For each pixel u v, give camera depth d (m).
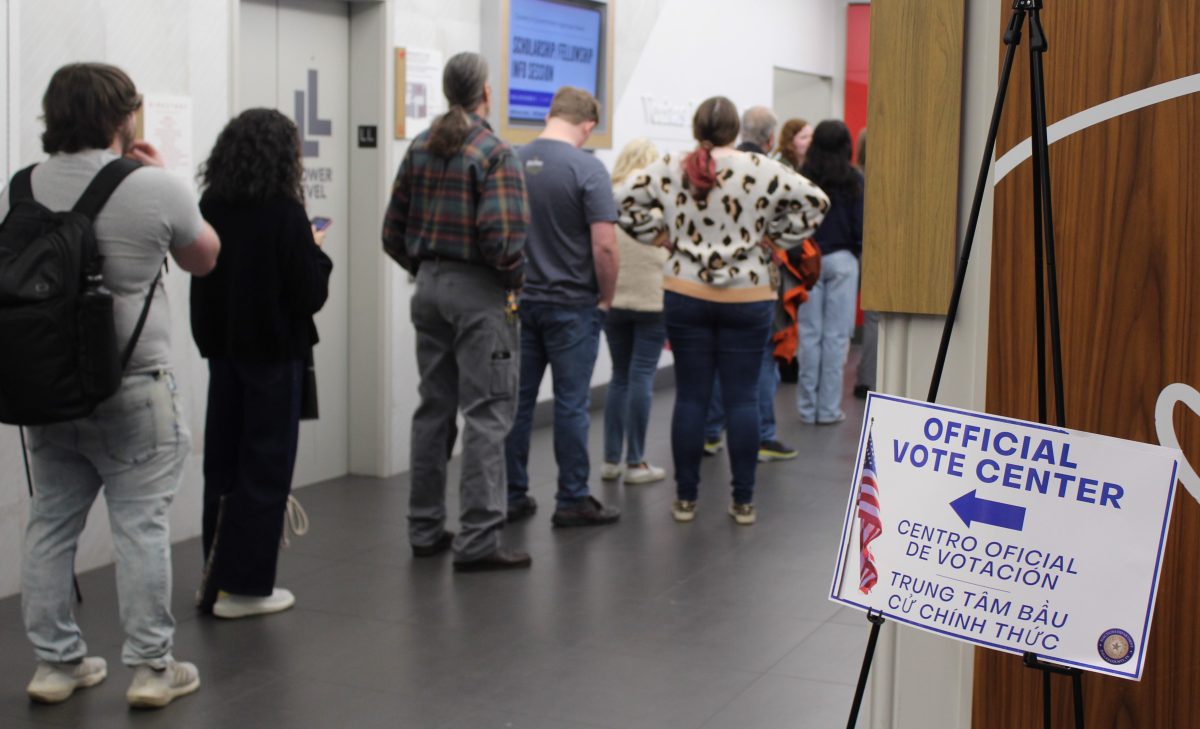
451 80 4.82
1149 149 2.06
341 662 4.10
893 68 2.32
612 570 5.11
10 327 3.27
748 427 5.73
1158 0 2.04
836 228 8.20
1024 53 2.16
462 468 5.04
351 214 6.63
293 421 4.44
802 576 5.04
